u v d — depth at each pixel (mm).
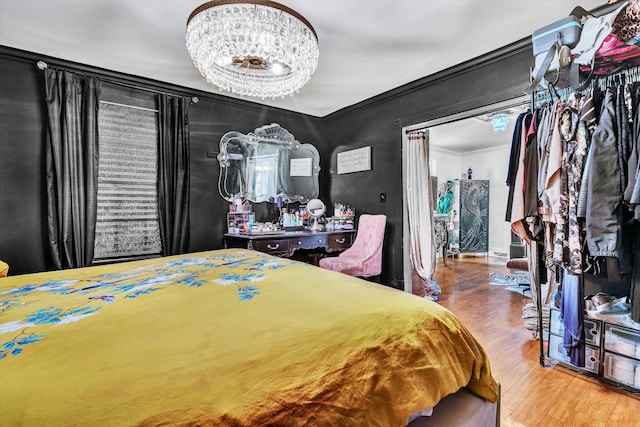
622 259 1581
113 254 2768
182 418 541
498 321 2668
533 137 1935
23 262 2402
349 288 1214
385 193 3453
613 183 1529
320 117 4223
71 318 914
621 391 1675
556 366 1944
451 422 973
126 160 2830
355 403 718
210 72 2201
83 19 1962
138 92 2891
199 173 3264
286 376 681
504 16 1969
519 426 1429
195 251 3230
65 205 2449
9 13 1894
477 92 2590
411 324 944
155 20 1978
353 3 1828
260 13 1675
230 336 798
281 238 3178
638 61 1582
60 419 507
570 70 1682
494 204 6078
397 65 2660
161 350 722
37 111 2445
